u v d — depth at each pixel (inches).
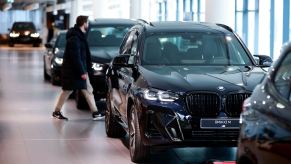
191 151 522.9
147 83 457.1
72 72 687.1
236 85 447.5
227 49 530.6
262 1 999.0
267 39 978.7
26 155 512.7
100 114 697.6
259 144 273.9
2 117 722.2
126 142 567.5
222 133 440.8
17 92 991.0
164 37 531.8
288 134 254.2
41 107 809.5
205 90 442.6
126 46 575.8
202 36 536.7
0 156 508.4
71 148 541.6
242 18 1086.4
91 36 853.8
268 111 278.8
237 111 443.5
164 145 442.6
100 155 511.8
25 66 1573.6
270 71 303.0
